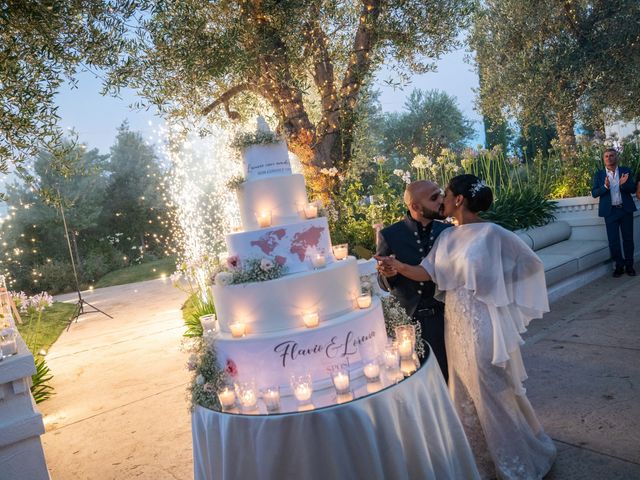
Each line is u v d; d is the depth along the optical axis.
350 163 9.02
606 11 12.70
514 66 12.82
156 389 6.36
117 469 4.38
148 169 30.97
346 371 2.93
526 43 13.06
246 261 3.28
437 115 23.98
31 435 3.80
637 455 3.36
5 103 4.82
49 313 14.06
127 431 5.18
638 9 12.45
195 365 3.21
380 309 3.39
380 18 7.96
